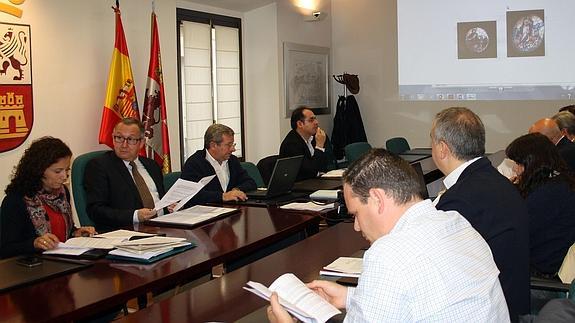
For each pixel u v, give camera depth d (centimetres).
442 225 135
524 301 188
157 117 442
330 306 156
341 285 181
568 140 395
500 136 634
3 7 350
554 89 581
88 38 410
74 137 402
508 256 185
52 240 235
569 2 569
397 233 132
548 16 577
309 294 161
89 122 413
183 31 520
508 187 197
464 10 606
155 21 443
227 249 237
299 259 225
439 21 616
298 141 451
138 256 220
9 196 251
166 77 477
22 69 363
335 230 274
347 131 690
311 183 406
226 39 577
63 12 391
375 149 147
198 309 174
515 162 275
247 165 419
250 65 607
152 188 340
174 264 217
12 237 244
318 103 679
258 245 252
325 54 695
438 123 211
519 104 623
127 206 313
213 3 545
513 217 188
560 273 241
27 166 253
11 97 356
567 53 574
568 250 249
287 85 614
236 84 595
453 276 127
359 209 141
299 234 317
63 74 393
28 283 195
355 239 256
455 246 133
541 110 613
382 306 124
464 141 205
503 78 598
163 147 444
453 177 210
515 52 591
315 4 668
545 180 262
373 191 138
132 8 443
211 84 557
